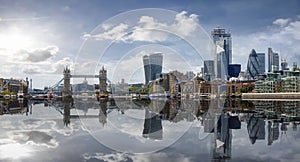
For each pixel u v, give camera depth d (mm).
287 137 9727
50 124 13383
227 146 8023
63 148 7699
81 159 6469
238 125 13117
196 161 6273
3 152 7242
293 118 16641
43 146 7973
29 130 11359
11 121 14953
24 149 7594
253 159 6500
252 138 9477
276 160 6434
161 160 6363
